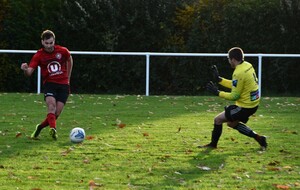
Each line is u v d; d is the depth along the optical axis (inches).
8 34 1860.2
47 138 925.8
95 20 1881.2
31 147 853.8
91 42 1883.6
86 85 1865.2
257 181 685.9
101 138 926.4
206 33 1861.5
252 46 1845.5
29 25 1866.4
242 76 839.7
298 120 1160.8
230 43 1854.1
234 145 889.5
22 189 638.5
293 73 1814.7
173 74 1839.3
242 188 655.8
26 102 1397.6
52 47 919.7
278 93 1813.5
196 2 1914.4
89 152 824.3
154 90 1849.2
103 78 1861.5
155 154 816.3
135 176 698.8
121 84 1860.2
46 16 1873.8
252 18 1839.3
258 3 1840.6
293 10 1824.6
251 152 842.2
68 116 1178.0
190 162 773.3
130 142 896.9
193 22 1881.2
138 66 1844.2
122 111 1263.5
